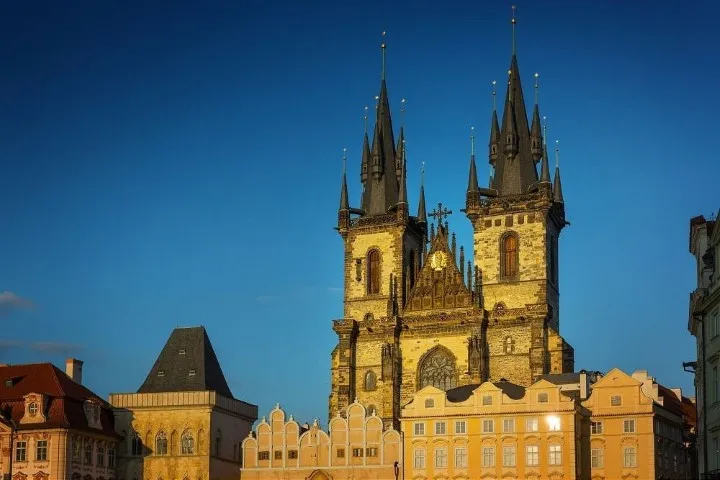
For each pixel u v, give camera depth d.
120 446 171.25
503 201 185.25
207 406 168.62
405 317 185.50
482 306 181.62
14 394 161.62
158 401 171.25
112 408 172.62
